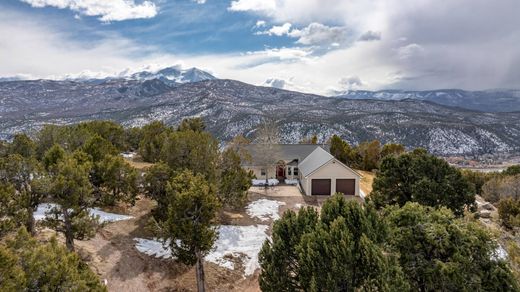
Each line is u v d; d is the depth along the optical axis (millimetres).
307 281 14094
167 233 19562
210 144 31938
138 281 20219
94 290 12047
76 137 38469
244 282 22516
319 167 41406
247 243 27094
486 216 36594
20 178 19516
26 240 11680
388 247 16062
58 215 19562
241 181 31109
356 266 13648
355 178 41969
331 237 14133
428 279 15359
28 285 10383
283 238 16812
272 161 48562
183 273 22203
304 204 37750
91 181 24750
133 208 30172
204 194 19406
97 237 23688
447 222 16859
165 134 44094
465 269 14992
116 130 51000
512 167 60500
